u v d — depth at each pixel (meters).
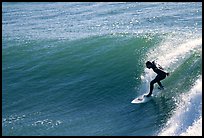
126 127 48.34
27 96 60.91
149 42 74.62
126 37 79.12
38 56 76.38
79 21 112.19
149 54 70.12
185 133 43.31
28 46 82.94
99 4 140.75
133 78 63.09
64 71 69.19
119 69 66.94
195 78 54.97
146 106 52.94
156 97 54.50
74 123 50.66
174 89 54.75
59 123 50.91
